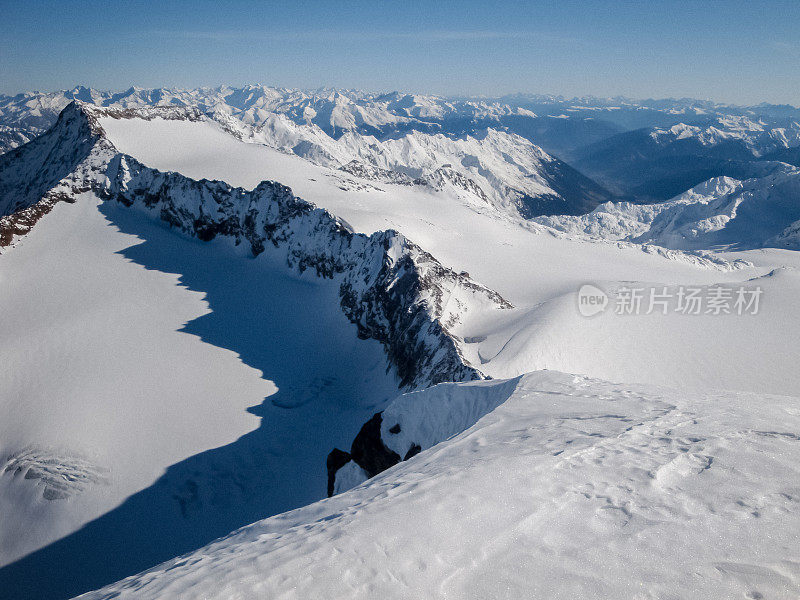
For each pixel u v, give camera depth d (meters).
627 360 50.78
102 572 39.38
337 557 7.64
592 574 6.49
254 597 6.99
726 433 10.81
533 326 54.41
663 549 6.80
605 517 7.79
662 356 51.78
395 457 25.20
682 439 10.70
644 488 8.56
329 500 11.09
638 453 10.10
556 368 47.94
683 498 8.09
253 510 45.06
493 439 13.02
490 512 8.33
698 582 6.10
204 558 9.12
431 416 23.70
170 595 7.51
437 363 50.59
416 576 6.96
